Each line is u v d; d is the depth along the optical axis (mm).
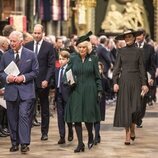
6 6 37062
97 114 17547
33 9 38969
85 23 63281
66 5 43344
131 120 18578
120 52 18953
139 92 18750
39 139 19859
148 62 22578
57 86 18953
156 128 23172
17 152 17188
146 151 17641
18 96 17047
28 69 17156
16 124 17297
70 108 17391
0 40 19969
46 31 48719
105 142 19375
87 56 17594
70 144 18844
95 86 17531
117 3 65500
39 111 27203
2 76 17062
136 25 64750
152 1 66312
